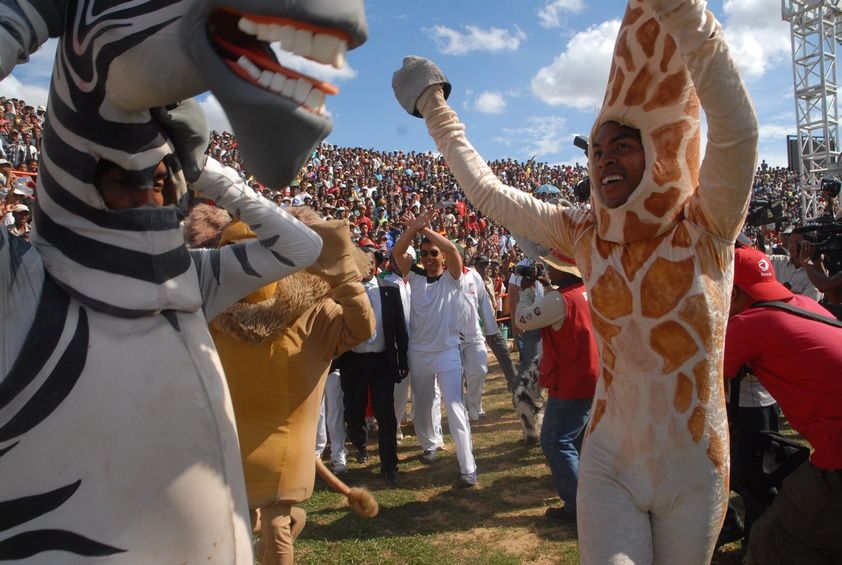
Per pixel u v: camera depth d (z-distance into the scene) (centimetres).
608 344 214
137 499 121
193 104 142
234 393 252
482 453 567
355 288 255
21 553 118
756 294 267
